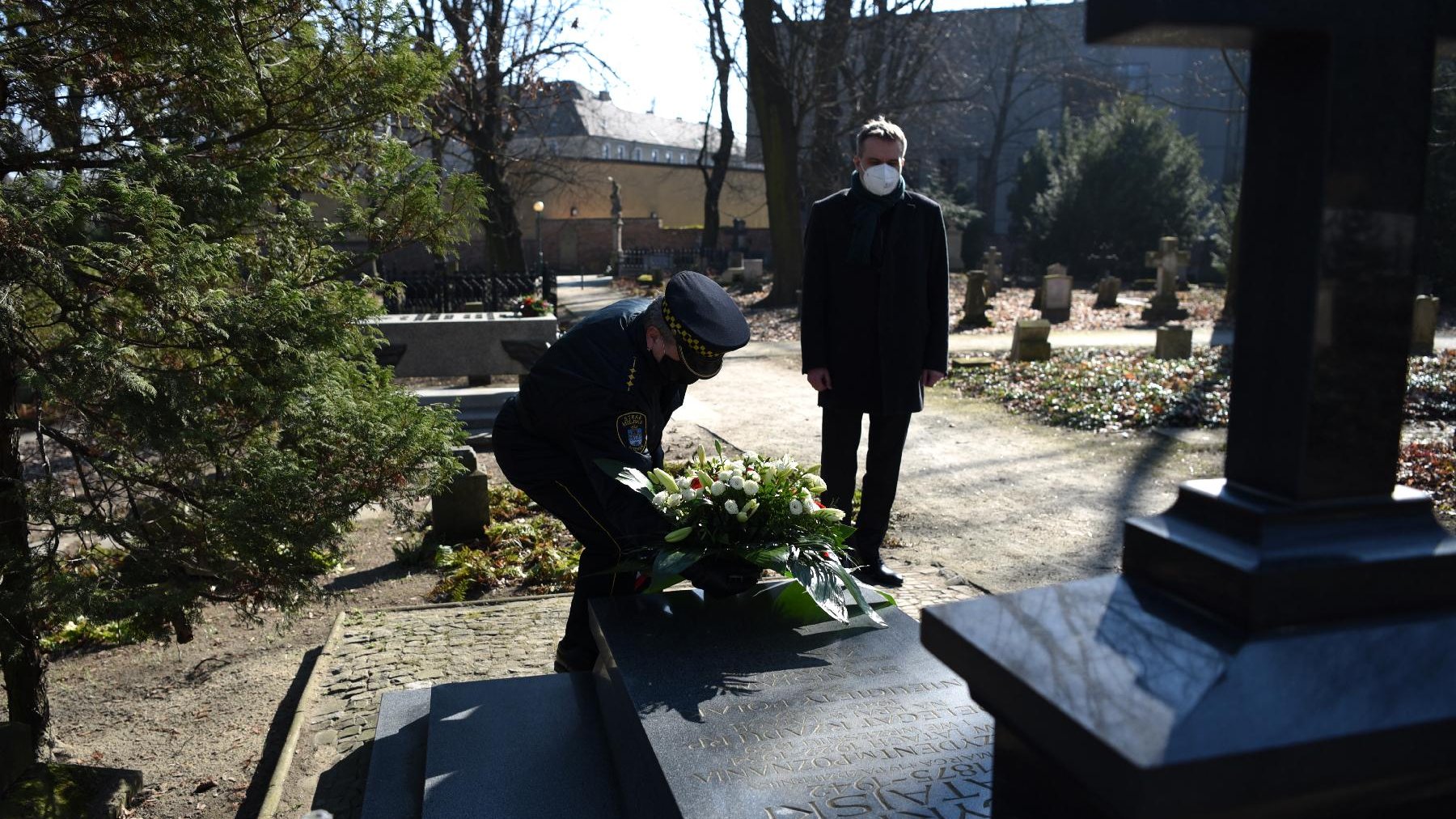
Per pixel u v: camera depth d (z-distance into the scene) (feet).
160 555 10.54
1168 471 25.09
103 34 10.55
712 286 10.19
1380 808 3.46
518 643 14.15
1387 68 3.71
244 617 11.48
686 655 8.77
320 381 10.99
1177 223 100.94
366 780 9.68
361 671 13.16
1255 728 3.17
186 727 13.19
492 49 65.92
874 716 7.63
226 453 10.89
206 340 10.27
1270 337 3.93
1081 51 134.51
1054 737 3.41
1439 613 3.82
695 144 246.68
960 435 30.66
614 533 10.85
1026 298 80.84
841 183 91.91
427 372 32.91
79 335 9.71
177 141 11.28
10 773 10.25
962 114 142.00
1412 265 3.87
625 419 9.87
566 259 150.71
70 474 14.67
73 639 16.49
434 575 18.58
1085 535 19.45
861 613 9.82
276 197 12.12
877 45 87.35
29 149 10.79
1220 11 3.51
